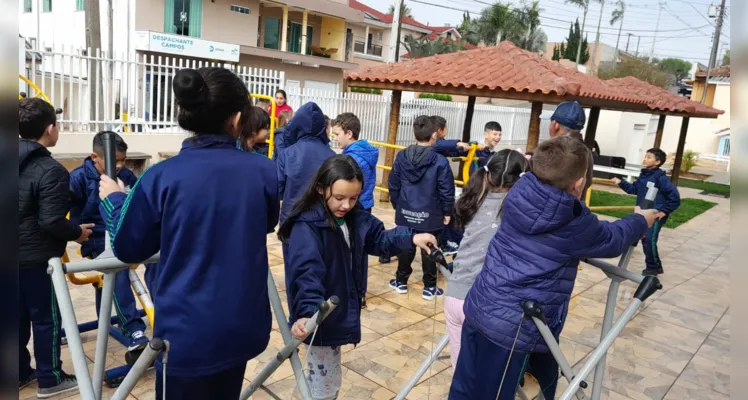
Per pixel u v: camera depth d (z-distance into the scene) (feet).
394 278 18.72
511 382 7.29
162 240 5.49
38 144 9.39
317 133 13.42
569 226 6.86
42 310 9.78
